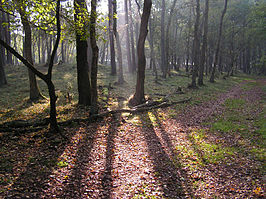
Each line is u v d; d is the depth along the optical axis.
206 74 38.00
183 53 50.69
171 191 5.60
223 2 38.84
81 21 9.25
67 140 8.37
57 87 18.97
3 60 29.14
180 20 43.41
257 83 32.19
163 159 7.39
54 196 5.11
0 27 25.81
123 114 12.29
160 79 27.03
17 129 8.73
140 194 5.41
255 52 56.72
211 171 6.62
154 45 43.69
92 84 10.94
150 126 10.83
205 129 10.67
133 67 31.86
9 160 6.59
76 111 12.22
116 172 6.41
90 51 22.00
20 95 15.91
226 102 17.56
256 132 9.88
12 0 7.25
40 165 6.48
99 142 8.57
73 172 6.26
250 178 6.14
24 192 5.15
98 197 5.24
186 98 17.72
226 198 5.32
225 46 49.38
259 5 34.94
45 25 8.03
